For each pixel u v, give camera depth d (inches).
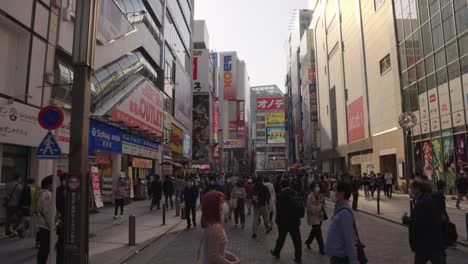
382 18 1337.4
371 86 1461.6
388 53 1285.7
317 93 2498.8
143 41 1117.7
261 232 506.3
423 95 1055.0
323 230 514.9
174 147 1660.9
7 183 445.7
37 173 530.3
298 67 3506.4
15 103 484.1
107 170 894.4
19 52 508.4
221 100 4901.6
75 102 275.4
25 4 505.7
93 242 419.2
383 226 544.1
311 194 370.0
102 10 753.0
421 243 218.2
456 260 329.4
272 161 4734.3
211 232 141.4
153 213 725.3
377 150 1378.0
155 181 788.0
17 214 431.2
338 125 1943.9
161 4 1402.6
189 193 539.5
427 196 223.1
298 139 3425.2
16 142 485.1
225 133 4886.8
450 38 917.2
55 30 579.5
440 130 964.6
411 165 1121.4
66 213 265.3
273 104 4793.3
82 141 271.4
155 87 1214.3
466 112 853.2
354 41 1663.4
